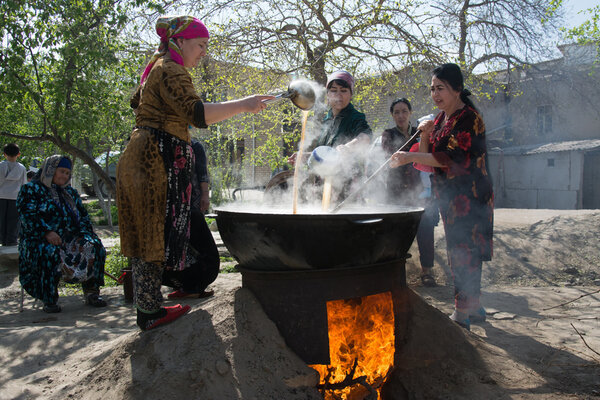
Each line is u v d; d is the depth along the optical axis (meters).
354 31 8.27
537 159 18.20
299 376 2.19
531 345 2.94
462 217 3.04
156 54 2.53
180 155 2.47
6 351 3.15
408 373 2.42
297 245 2.22
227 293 2.57
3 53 6.71
